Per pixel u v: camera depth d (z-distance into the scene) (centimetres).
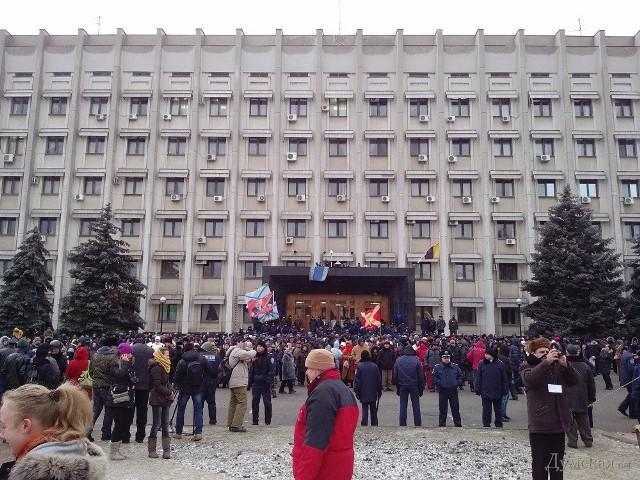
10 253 4191
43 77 4391
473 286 4181
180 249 4222
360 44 4391
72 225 4225
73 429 288
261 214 4216
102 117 4322
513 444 1117
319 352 465
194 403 1157
